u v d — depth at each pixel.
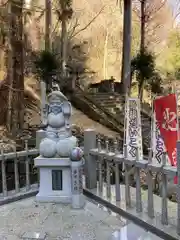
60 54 16.62
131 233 2.84
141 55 14.70
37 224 3.11
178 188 2.60
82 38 23.77
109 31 27.08
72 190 3.56
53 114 3.85
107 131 11.12
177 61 20.64
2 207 3.63
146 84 15.43
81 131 8.83
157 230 2.77
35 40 17.31
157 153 3.28
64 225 3.08
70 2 15.33
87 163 4.06
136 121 4.14
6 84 7.21
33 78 14.19
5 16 7.01
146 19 22.02
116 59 28.17
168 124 3.13
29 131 7.73
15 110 7.14
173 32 23.78
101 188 3.96
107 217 3.27
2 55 8.46
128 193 3.36
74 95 14.55
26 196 4.00
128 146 4.01
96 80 24.94
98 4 25.22
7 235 2.86
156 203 3.50
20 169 5.08
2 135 6.62
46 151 3.75
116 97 15.25
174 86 4.37
